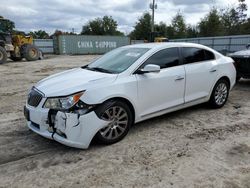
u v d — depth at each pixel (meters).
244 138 4.21
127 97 4.05
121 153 3.72
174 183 2.99
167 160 3.51
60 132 3.59
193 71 5.01
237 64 7.91
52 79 4.32
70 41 35.38
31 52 21.47
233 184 2.97
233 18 63.91
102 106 3.77
